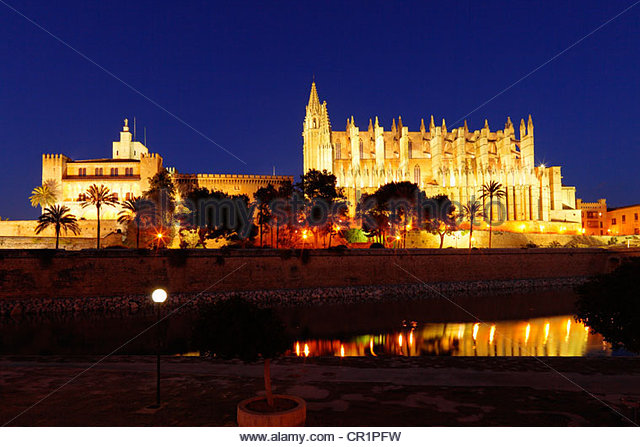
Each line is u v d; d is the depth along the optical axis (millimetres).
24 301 45500
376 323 41562
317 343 32906
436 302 55438
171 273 52469
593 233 135875
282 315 45781
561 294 63406
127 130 133875
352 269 60750
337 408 12281
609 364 18047
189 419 11547
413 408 12297
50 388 14555
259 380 15492
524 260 71812
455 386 14531
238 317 10625
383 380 15336
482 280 68125
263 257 56625
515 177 127375
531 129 129000
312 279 58625
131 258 50938
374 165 131750
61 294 47688
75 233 79688
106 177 96812
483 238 96688
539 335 35625
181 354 28672
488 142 140500
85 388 14539
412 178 132125
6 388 14555
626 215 129500
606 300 12305
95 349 30406
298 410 10141
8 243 65500
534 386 14477
